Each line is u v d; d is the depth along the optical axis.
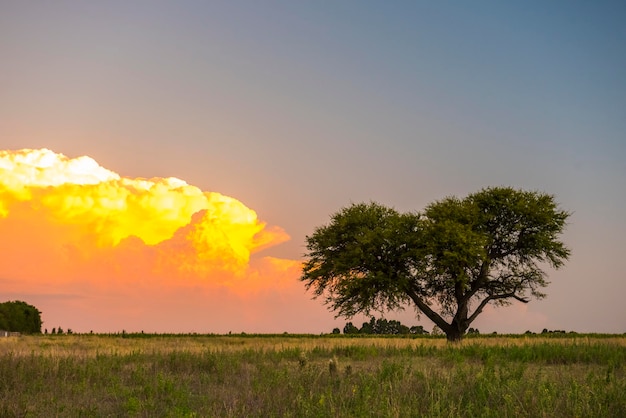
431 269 45.19
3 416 12.92
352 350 25.22
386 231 45.78
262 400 13.82
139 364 19.44
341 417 12.06
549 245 46.12
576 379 16.23
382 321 77.31
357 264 45.94
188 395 14.88
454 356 22.36
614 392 13.52
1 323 54.59
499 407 12.65
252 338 45.41
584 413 12.19
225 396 14.49
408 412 12.02
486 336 51.28
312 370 17.36
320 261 48.50
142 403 13.73
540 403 12.41
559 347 24.48
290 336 53.66
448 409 12.59
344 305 47.12
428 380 15.22
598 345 25.72
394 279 45.88
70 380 16.89
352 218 47.41
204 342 35.75
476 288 46.94
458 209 47.75
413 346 28.48
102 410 13.66
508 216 47.31
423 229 45.69
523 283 48.09
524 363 20.56
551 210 46.97
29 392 15.29
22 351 22.84
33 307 59.19
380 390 14.09
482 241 44.91
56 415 12.87
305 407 12.69
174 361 20.27
